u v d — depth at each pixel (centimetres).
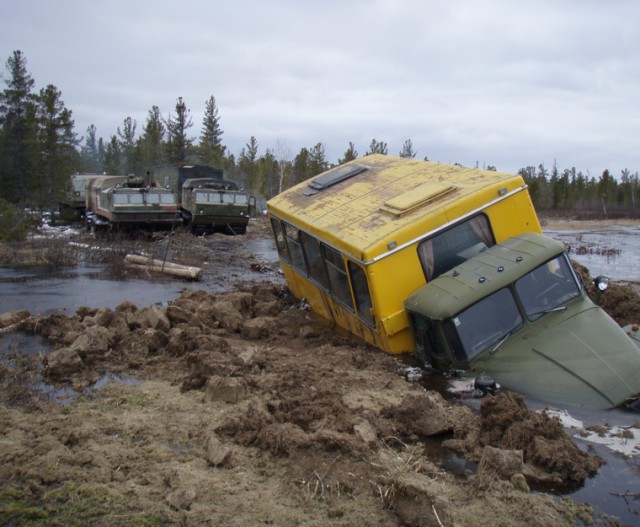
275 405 636
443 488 468
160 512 437
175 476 490
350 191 1054
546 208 7038
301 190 1187
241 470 504
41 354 864
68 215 3734
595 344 664
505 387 654
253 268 1962
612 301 1078
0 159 4269
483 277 734
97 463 511
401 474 473
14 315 1066
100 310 993
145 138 6400
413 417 589
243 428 581
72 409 651
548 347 680
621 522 427
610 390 611
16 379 752
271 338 991
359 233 845
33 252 2205
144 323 971
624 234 3884
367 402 655
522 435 527
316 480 480
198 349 862
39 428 588
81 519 430
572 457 503
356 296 870
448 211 822
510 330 714
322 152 6391
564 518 431
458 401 655
